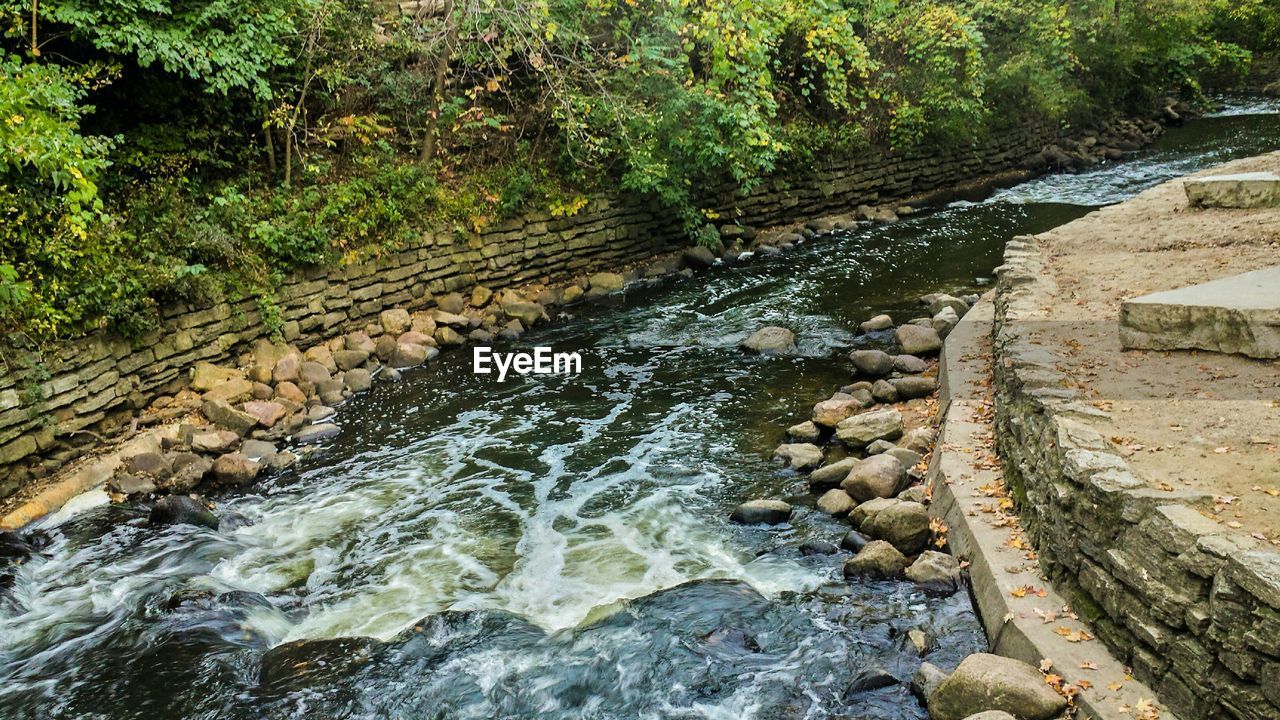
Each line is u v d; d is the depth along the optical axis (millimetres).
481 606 5523
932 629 4840
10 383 6887
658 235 13672
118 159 8969
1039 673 3994
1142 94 23469
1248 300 5672
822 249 14031
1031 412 5270
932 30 17141
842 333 10188
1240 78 27328
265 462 7719
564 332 11016
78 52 9141
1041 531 4734
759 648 4875
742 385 8961
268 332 9523
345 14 11234
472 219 11664
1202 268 7586
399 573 5973
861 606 5137
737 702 4480
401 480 7367
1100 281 7727
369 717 4551
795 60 15609
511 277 12094
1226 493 3955
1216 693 3375
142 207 8773
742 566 5762
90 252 7758
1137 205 10695
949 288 11461
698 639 4949
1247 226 8586
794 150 15148
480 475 7383
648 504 6691
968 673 4039
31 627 5453
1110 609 4000
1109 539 4039
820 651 4801
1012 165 19500
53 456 7234
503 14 11023
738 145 12883
